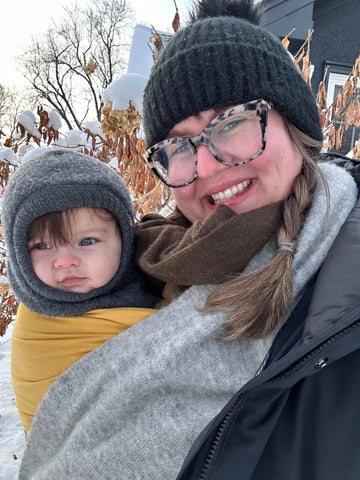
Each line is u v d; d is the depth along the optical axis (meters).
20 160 2.49
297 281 0.76
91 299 1.02
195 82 0.88
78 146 2.40
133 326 0.94
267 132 0.87
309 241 0.79
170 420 0.80
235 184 0.93
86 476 0.83
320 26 5.06
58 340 0.99
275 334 0.77
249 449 0.68
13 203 0.95
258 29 0.94
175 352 0.80
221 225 0.84
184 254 0.86
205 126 0.91
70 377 0.93
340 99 2.29
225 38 0.89
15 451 2.61
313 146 0.95
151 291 1.15
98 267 0.99
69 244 0.97
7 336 4.48
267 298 0.75
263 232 0.84
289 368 0.66
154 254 1.01
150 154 1.00
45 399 0.93
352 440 0.66
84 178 0.96
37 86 16.45
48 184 0.93
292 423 0.70
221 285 0.82
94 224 0.98
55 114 2.42
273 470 0.69
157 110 0.95
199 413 0.79
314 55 5.11
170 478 0.77
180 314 0.88
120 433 0.83
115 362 0.87
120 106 1.72
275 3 4.51
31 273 0.98
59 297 0.99
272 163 0.89
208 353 0.80
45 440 0.94
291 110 0.89
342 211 0.83
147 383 0.82
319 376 0.70
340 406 0.67
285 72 0.90
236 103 0.87
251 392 0.69
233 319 0.77
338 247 0.75
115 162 2.32
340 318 0.63
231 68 0.87
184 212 1.08
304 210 0.87
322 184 0.88
